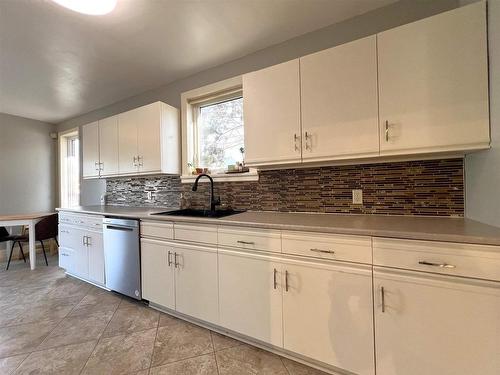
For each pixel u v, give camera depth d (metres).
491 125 1.24
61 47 2.19
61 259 3.22
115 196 3.68
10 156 4.14
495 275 1.04
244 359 1.61
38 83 2.91
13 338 1.86
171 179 3.02
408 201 1.74
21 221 3.43
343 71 1.60
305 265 1.48
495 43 1.19
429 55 1.37
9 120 4.14
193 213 2.53
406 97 1.42
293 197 2.18
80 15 1.78
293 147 1.78
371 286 1.30
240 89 2.52
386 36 1.47
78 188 4.40
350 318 1.36
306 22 1.96
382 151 1.50
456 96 1.31
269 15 1.86
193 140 2.89
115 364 1.58
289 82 1.79
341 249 1.38
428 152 1.40
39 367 1.55
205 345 1.76
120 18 1.83
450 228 1.26
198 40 2.15
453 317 1.12
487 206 1.30
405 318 1.22
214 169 2.73
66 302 2.44
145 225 2.26
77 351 1.70
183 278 2.01
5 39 2.04
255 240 1.66
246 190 2.44
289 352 1.61
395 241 1.24
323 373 1.48
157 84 3.02
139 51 2.29
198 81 2.73
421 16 1.71
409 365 1.22
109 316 2.16
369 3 1.78
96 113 3.91
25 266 3.61
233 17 1.87
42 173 4.51
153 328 1.97
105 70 2.64
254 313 1.68
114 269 2.48
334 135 1.64
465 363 1.10
